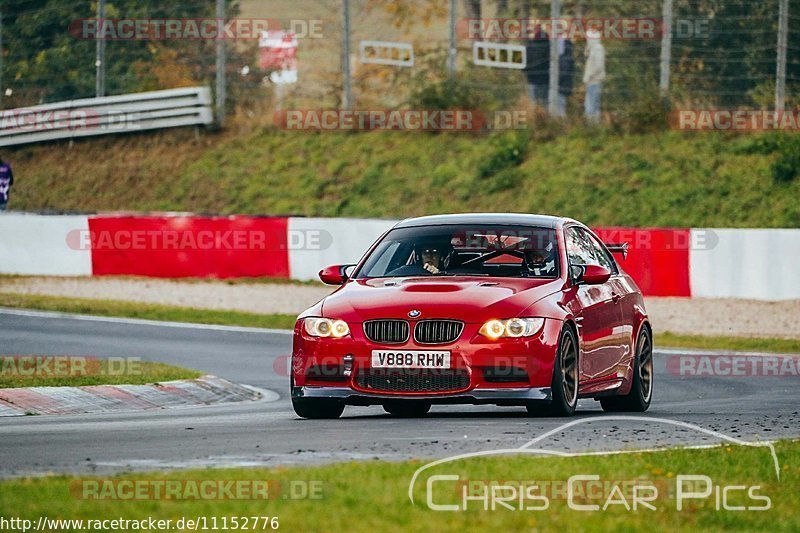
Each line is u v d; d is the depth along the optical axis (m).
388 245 40.31
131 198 113.56
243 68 122.88
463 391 35.62
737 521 20.55
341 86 119.88
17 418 37.75
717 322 72.62
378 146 114.56
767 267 76.25
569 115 111.12
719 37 111.50
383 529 18.91
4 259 90.88
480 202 105.06
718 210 98.00
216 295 82.69
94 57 124.88
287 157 115.38
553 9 111.75
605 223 99.31
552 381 36.09
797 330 70.88
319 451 28.94
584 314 38.38
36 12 127.62
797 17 110.62
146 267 88.12
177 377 47.06
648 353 43.62
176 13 125.25
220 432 33.22
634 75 111.75
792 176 99.75
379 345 36.00
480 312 35.94
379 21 120.44
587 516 20.23
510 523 19.42
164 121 119.88
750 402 44.94
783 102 106.12
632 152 105.56
